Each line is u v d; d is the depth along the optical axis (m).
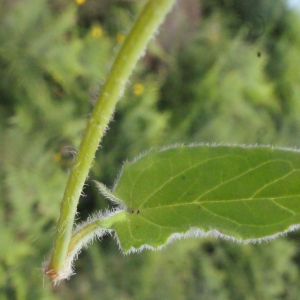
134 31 0.09
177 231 0.11
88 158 0.10
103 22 0.46
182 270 0.55
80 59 0.44
